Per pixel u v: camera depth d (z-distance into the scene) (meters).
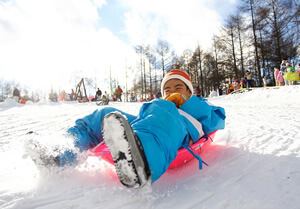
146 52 35.84
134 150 1.09
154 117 1.44
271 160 1.75
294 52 20.55
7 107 13.44
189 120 1.82
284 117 4.61
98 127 1.74
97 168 1.71
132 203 1.18
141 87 37.59
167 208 1.12
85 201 1.22
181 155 1.61
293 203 1.09
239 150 2.12
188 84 2.64
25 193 1.33
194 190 1.31
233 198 1.18
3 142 3.19
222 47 29.19
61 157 1.43
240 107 8.13
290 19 19.77
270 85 14.75
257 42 22.70
